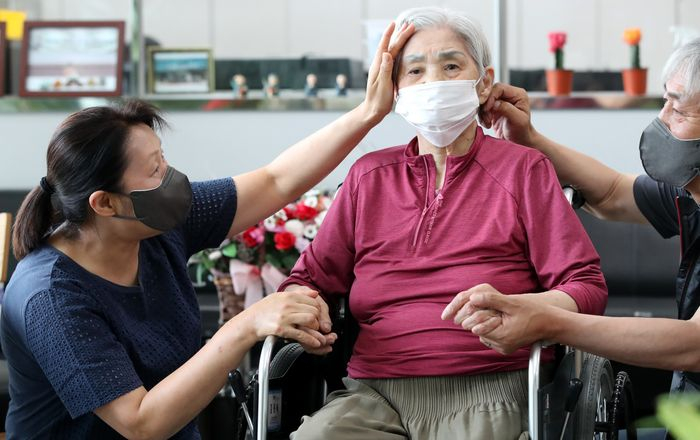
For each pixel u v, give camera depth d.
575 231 1.86
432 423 1.79
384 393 1.87
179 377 1.66
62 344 1.63
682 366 1.69
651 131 1.93
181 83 4.33
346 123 1.99
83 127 1.68
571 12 4.22
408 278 1.90
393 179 1.98
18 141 4.30
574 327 1.65
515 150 1.95
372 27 4.31
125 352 1.69
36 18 4.45
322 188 4.07
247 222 2.03
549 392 1.66
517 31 4.22
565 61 4.25
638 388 3.11
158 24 4.43
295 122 4.24
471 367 1.80
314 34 4.38
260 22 4.41
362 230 1.96
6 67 4.33
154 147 1.73
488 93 2.02
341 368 2.08
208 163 4.27
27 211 1.75
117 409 1.63
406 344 1.85
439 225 1.91
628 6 4.21
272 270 2.75
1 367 3.12
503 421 1.73
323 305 1.77
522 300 1.63
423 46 1.93
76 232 1.74
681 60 1.86
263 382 1.65
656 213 2.14
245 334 1.68
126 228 1.72
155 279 1.84
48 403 1.75
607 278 3.66
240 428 1.90
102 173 1.67
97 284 1.73
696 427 0.62
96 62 4.30
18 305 1.69
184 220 1.86
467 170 1.94
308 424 1.77
